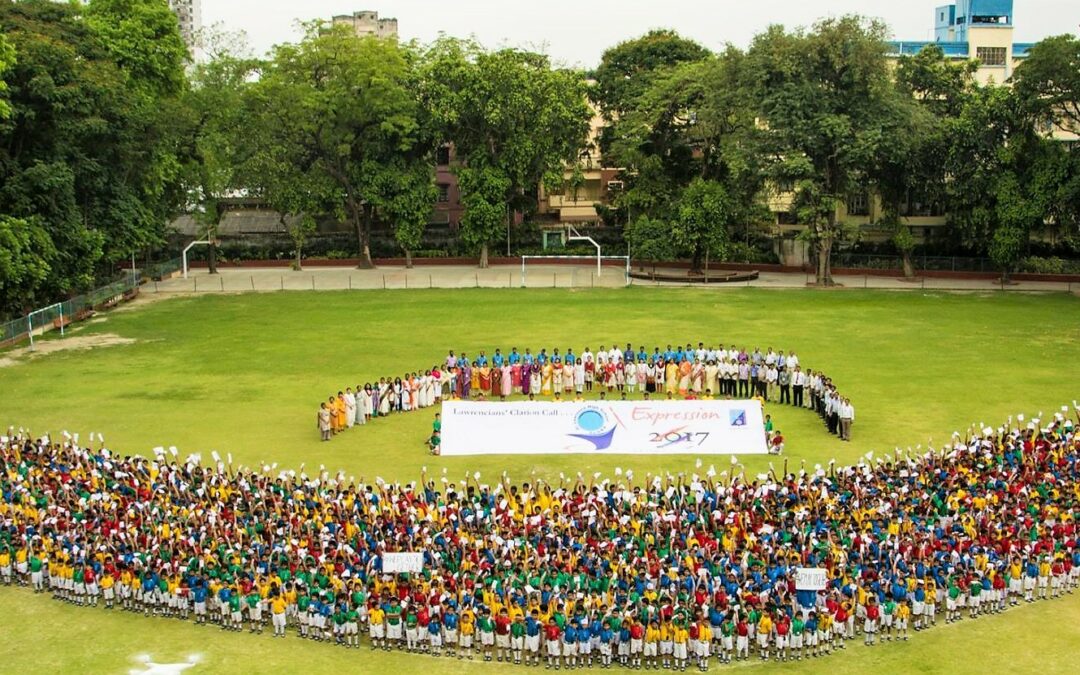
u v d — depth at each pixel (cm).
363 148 9362
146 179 7619
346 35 9050
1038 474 3284
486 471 3788
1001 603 2788
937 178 8138
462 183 9150
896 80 8456
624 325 6369
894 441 4081
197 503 3127
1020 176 7650
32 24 6444
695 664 2550
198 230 10231
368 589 2723
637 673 2520
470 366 4884
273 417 4472
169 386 4978
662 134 9306
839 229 8188
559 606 2598
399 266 9906
